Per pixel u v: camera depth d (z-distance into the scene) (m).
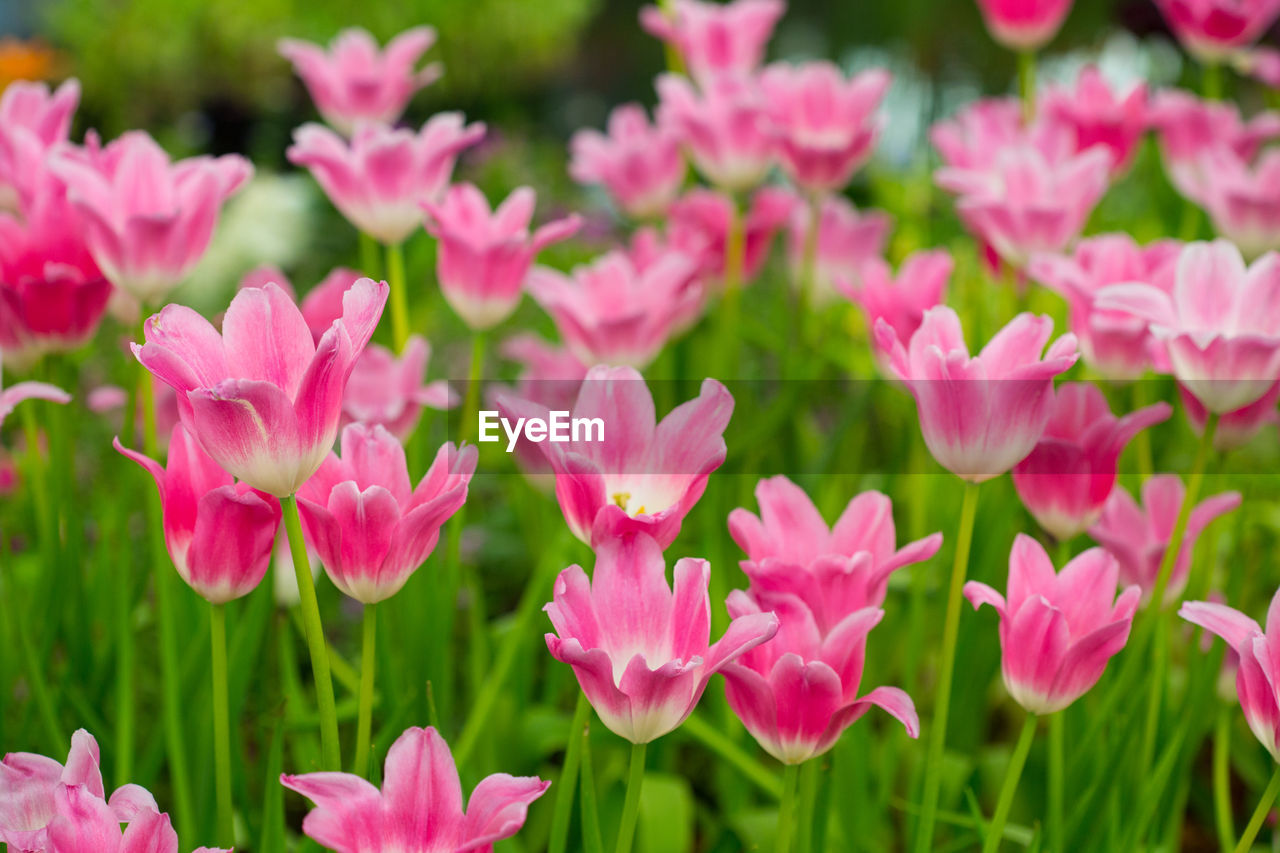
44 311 1.38
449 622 1.43
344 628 1.76
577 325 1.52
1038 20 1.83
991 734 1.76
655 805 1.45
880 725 1.58
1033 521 1.52
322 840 1.15
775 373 2.34
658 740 1.48
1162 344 1.37
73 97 1.46
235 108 5.00
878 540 1.26
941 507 1.67
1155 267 1.43
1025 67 1.89
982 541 1.53
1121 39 4.25
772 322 2.30
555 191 4.03
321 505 1.22
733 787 1.54
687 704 1.19
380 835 1.16
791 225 1.96
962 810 1.50
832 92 1.67
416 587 1.46
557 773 1.54
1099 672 1.24
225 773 1.25
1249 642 1.21
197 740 1.37
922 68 5.23
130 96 5.05
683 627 1.19
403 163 1.44
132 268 1.34
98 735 1.38
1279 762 1.21
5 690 1.40
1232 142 1.82
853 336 2.23
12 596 1.37
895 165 3.52
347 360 1.18
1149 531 1.39
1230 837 1.45
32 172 1.40
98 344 2.41
